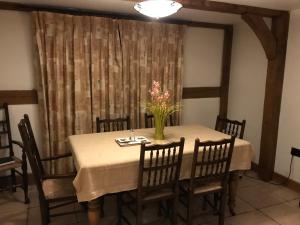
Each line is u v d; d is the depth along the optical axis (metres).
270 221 2.60
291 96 3.24
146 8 2.06
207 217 2.64
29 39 3.11
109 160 2.06
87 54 3.27
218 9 2.78
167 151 2.26
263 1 2.71
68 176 2.18
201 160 2.34
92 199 1.98
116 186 2.07
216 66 4.33
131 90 3.59
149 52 3.62
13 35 3.05
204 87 4.27
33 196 3.00
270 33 3.15
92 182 1.97
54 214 2.43
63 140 3.30
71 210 2.74
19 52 3.10
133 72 3.55
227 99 4.41
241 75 4.07
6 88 3.11
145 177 2.16
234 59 4.21
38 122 3.29
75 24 3.15
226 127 3.45
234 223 2.55
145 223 2.43
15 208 2.75
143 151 1.92
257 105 3.79
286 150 3.34
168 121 3.78
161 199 2.18
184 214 2.68
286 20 3.18
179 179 2.25
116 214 2.68
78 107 3.29
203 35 4.12
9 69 3.09
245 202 2.95
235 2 2.75
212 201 2.96
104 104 3.46
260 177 3.60
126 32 3.42
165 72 3.76
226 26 4.15
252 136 3.91
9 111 3.14
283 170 3.40
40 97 3.15
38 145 3.33
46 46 3.06
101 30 3.29
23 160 2.77
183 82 4.09
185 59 4.06
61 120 3.26
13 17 3.02
